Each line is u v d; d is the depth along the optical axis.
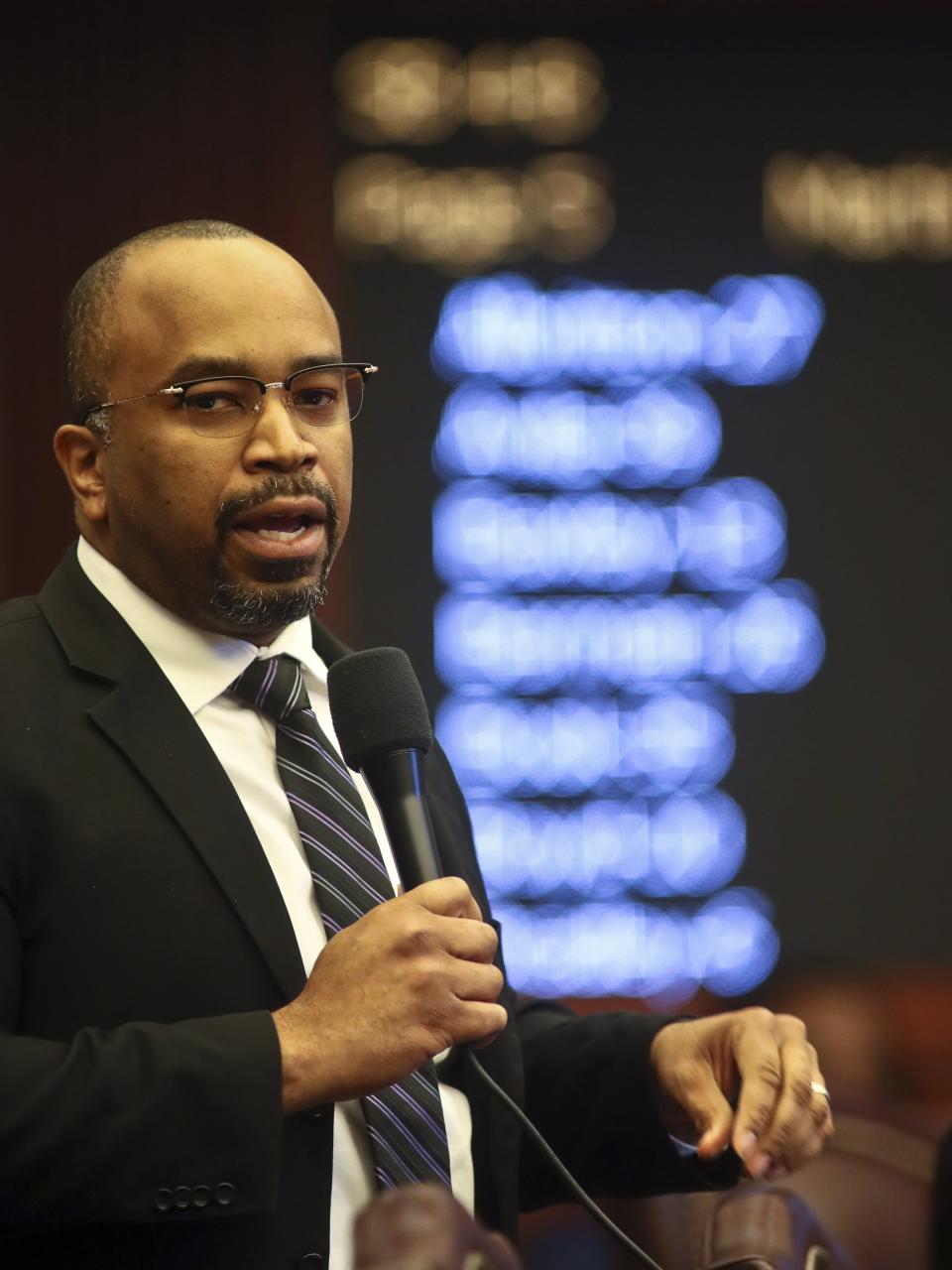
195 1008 5.43
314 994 5.25
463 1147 5.94
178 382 5.82
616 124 21.25
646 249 21.08
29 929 5.42
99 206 20.39
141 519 5.88
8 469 20.12
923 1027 19.97
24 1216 5.02
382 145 21.11
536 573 20.48
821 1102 5.75
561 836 20.08
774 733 20.50
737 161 21.27
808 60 21.45
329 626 20.25
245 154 20.56
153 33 20.62
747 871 20.30
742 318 21.02
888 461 20.94
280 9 20.72
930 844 20.62
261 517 5.79
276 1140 5.09
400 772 5.53
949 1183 7.12
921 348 21.12
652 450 20.69
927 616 20.80
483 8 21.11
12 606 6.13
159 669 5.88
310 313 6.02
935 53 21.55
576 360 20.83
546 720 20.23
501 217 21.06
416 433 20.64
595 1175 6.57
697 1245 6.56
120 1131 5.01
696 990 19.98
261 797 5.88
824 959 14.40
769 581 20.67
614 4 21.05
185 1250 5.30
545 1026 6.92
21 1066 5.07
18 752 5.55
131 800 5.58
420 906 5.27
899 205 21.30
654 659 20.42
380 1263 3.05
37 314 20.28
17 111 20.39
